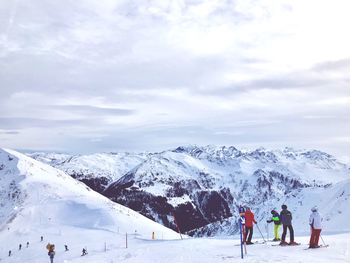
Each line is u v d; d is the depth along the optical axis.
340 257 20.83
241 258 21.80
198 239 42.78
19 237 101.50
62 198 167.50
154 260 24.52
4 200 175.00
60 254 59.56
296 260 20.12
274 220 29.89
